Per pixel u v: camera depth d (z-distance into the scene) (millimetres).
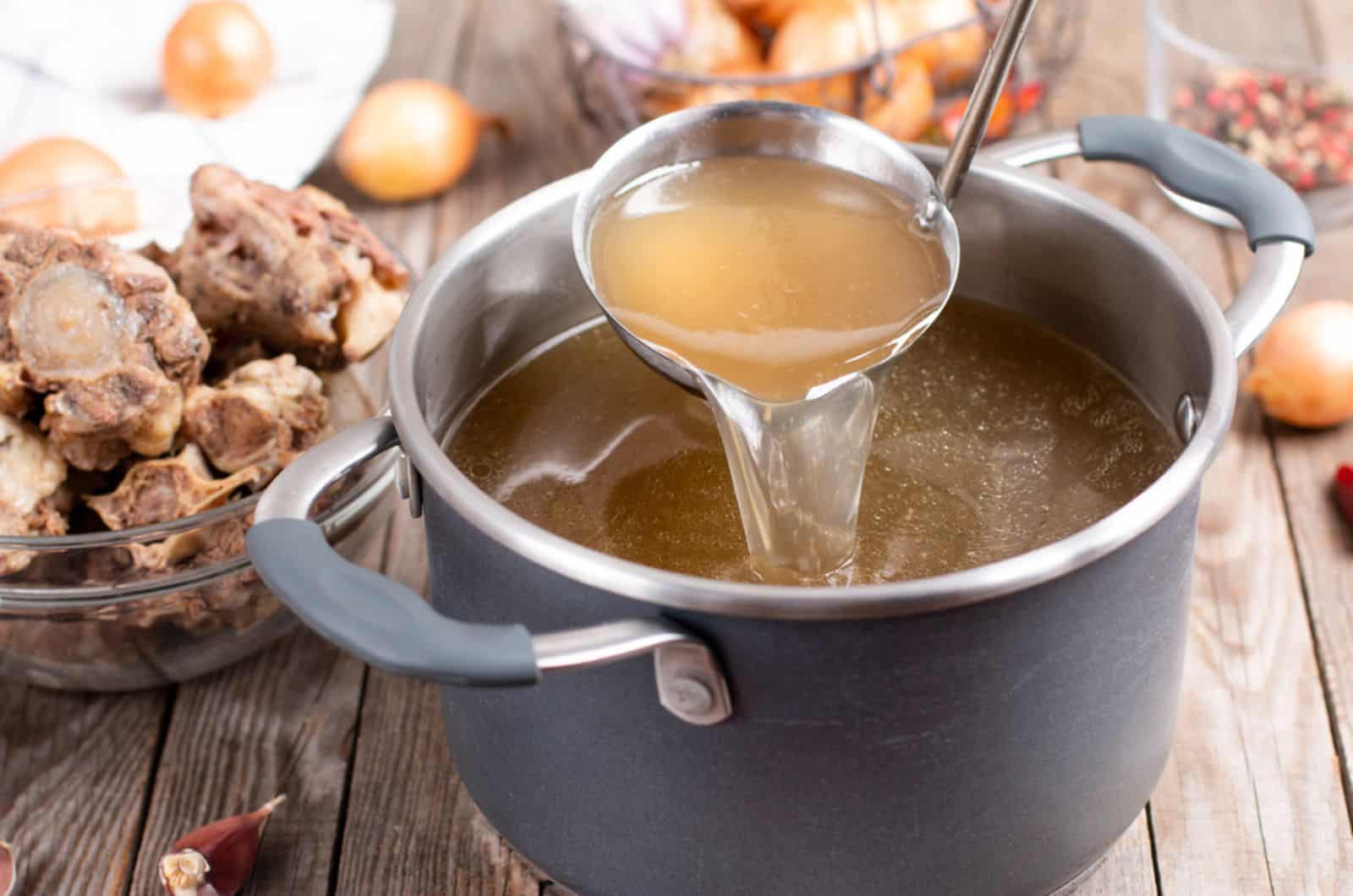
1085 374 787
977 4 963
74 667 805
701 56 981
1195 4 1099
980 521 740
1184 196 760
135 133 983
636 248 753
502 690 706
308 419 811
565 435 777
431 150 997
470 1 1152
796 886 702
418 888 764
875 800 683
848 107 978
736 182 771
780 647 654
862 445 720
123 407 780
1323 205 994
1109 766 708
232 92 988
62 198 876
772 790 682
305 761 800
